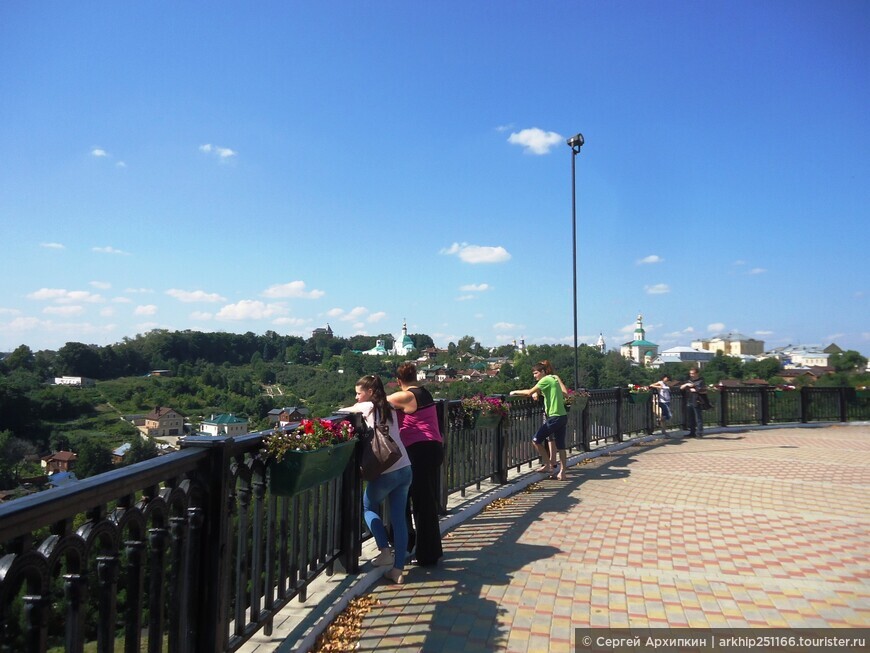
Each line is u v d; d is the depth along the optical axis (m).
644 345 144.50
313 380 76.62
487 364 91.56
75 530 2.11
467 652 3.71
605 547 5.97
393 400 5.38
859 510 7.58
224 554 3.10
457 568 5.31
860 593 4.73
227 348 88.06
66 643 2.03
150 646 2.58
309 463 3.73
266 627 3.70
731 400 19.25
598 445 13.51
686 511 7.54
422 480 5.38
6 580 1.71
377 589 4.80
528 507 7.80
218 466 3.06
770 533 6.50
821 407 20.47
